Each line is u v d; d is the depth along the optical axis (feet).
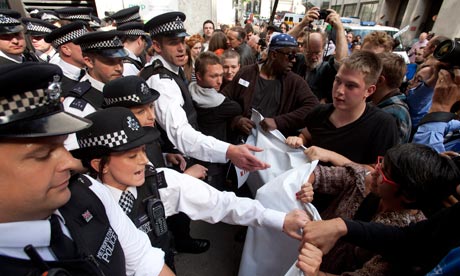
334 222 3.33
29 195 1.75
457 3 43.80
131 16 13.37
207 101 6.94
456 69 4.85
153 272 3.11
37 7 21.68
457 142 5.68
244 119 7.19
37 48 13.76
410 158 3.03
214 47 14.69
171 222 6.79
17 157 1.65
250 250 5.04
